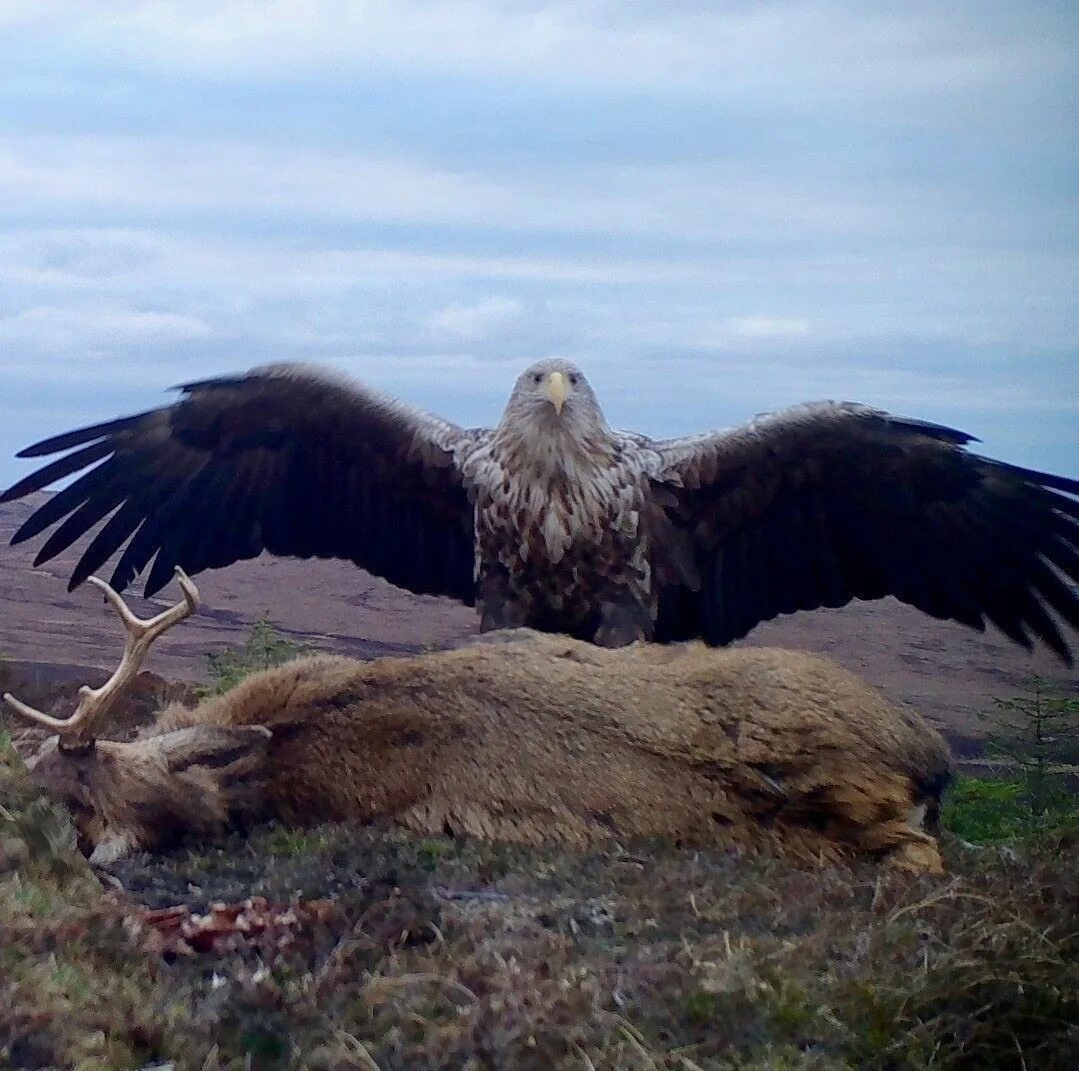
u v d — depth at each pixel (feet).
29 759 20.85
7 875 15.84
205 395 28.07
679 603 28.60
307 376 28.02
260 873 19.20
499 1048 13.60
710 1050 14.06
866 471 27.35
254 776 21.03
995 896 17.07
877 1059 14.12
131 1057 13.29
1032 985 15.01
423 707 20.99
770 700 20.34
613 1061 13.65
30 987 13.37
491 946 15.80
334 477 29.12
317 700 21.38
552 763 20.42
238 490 29.09
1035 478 26.45
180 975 15.51
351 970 15.35
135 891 18.61
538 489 27.27
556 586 27.94
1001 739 29.78
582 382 27.32
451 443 28.30
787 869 19.13
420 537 29.43
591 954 16.01
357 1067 13.51
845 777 20.08
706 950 15.93
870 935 16.06
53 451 27.96
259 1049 13.98
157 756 20.53
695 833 20.12
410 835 20.38
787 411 27.32
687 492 27.84
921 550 27.91
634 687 20.83
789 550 28.43
